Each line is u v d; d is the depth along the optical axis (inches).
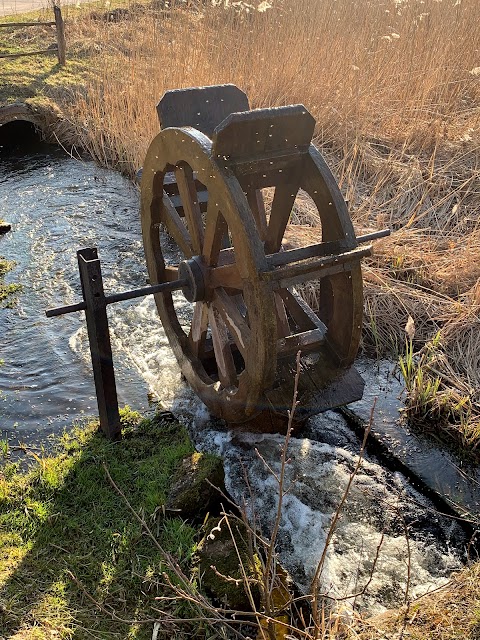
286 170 136.6
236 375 145.3
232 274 131.2
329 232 134.4
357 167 254.2
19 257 233.5
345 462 147.2
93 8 467.8
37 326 194.7
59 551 117.3
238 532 119.9
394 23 325.1
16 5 516.7
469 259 198.2
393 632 98.7
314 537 127.6
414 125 267.6
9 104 327.3
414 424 157.2
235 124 118.0
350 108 277.0
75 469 136.1
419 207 222.4
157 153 144.6
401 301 189.3
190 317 197.8
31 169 306.8
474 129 263.1
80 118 325.1
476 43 312.7
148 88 288.5
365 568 121.8
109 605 107.8
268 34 303.7
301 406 138.5
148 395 165.3
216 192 124.6
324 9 324.8
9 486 132.0
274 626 103.0
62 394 166.1
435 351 174.4
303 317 151.3
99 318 132.4
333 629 94.7
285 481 140.1
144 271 226.4
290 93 284.4
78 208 269.4
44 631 101.8
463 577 110.8
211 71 283.0
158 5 458.3
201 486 127.6
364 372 175.6
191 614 106.3
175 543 119.0
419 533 130.0
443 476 143.7
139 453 142.9
